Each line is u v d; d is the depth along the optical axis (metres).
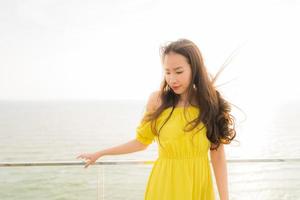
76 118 112.88
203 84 1.98
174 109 2.00
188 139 1.92
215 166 2.12
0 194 16.91
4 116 125.12
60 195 14.15
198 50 1.97
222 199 2.09
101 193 2.58
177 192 1.93
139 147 2.16
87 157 2.22
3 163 2.51
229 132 2.08
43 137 65.75
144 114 2.12
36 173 17.44
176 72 1.92
